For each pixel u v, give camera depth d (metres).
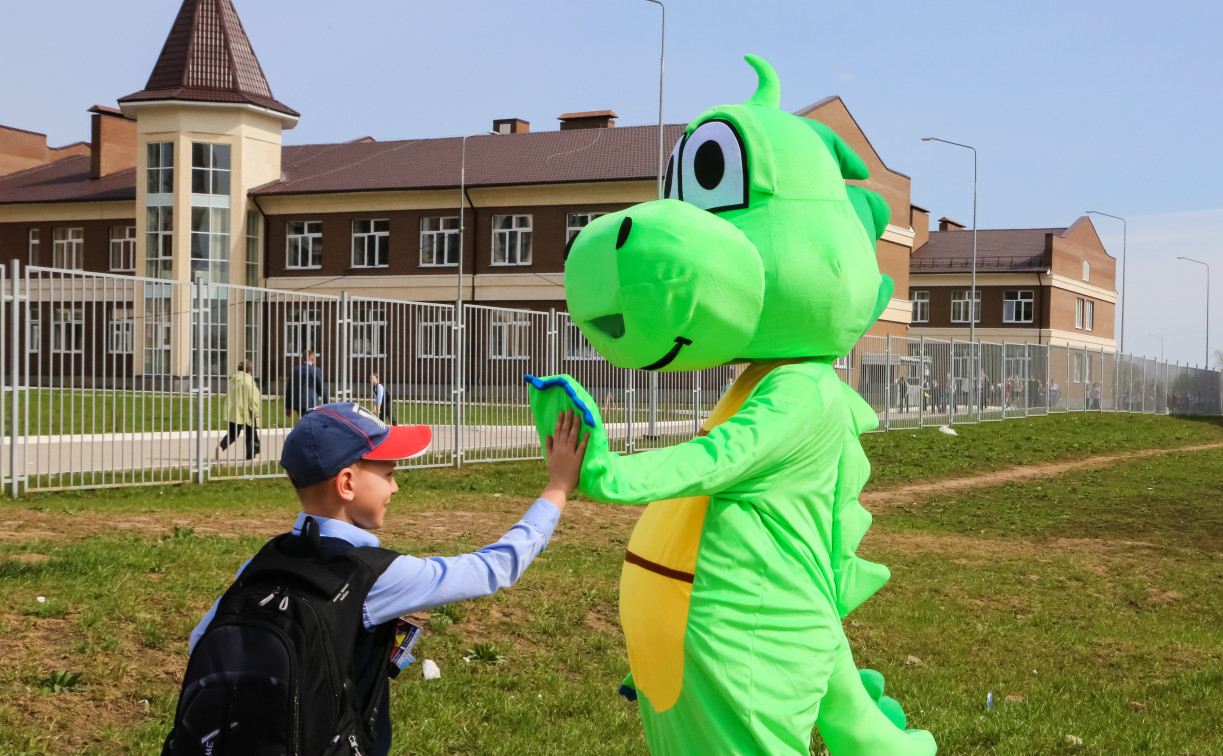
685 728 3.24
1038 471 20.78
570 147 41.06
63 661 5.53
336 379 14.70
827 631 3.26
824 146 3.63
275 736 2.16
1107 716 6.80
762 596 3.16
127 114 38.81
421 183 39.41
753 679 3.12
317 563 2.38
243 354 13.55
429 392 15.70
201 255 38.53
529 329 16.91
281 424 14.66
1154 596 10.97
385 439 2.58
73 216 43.88
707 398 16.97
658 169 37.22
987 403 29.75
